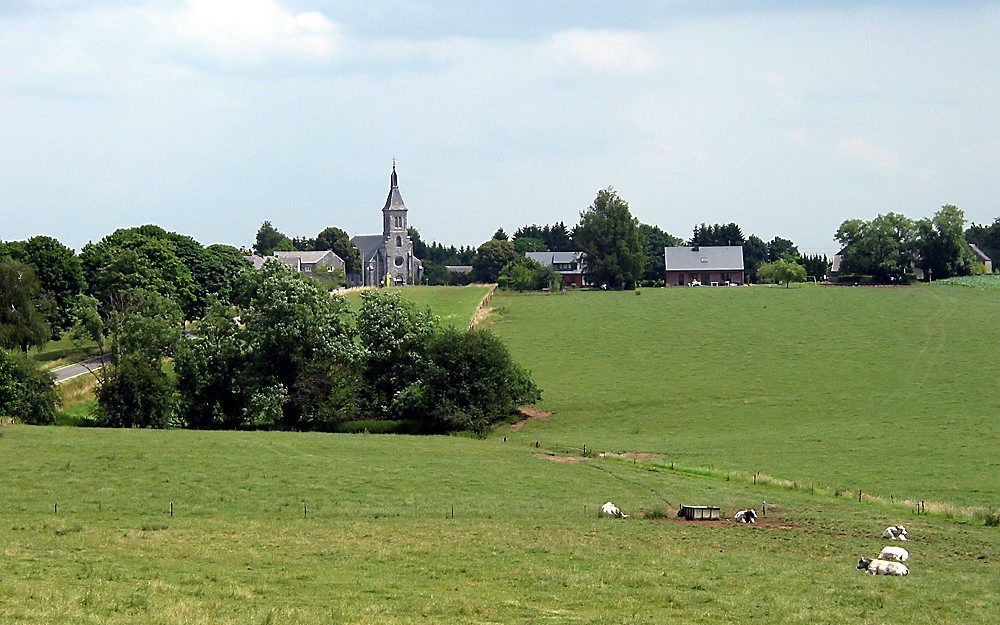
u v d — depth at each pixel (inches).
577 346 5836.6
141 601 1253.7
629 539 1924.2
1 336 4842.5
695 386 4854.8
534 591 1432.1
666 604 1382.9
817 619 1318.9
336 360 4274.1
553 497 2500.0
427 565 1592.0
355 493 2458.2
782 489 2753.4
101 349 5098.4
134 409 3986.2
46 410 3954.2
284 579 1445.6
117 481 2481.5
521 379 4402.1
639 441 3772.1
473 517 2194.9
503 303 7367.1
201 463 2741.1
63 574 1418.6
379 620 1219.2
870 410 4269.2
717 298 7529.5
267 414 4109.3
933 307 6840.6
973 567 1779.0
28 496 2283.5
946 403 4338.1
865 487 2807.6
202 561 1567.4
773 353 5556.1
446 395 4146.2
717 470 3034.0
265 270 4539.9
